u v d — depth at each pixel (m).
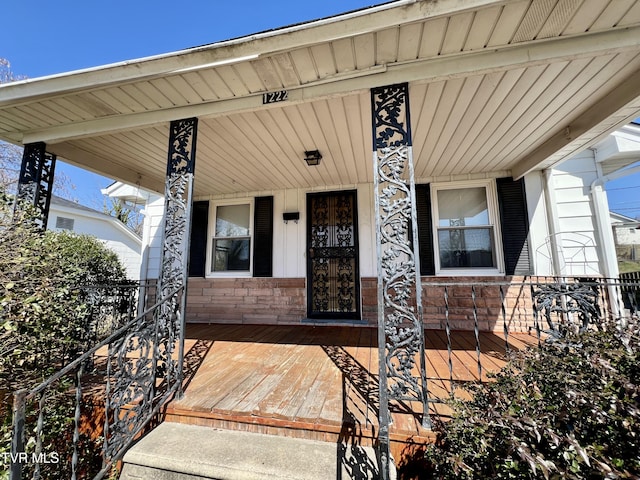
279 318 4.90
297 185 5.03
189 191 2.47
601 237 3.86
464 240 4.43
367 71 2.12
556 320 3.88
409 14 1.67
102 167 3.87
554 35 1.85
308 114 2.78
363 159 3.92
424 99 2.55
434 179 4.58
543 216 4.14
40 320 2.03
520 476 1.09
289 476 1.53
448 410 1.95
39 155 2.98
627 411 1.06
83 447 2.11
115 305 3.28
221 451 1.72
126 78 2.17
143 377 2.01
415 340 1.86
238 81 2.24
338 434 1.79
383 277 1.96
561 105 2.68
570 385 1.27
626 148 3.73
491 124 3.01
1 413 1.91
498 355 3.09
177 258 2.45
